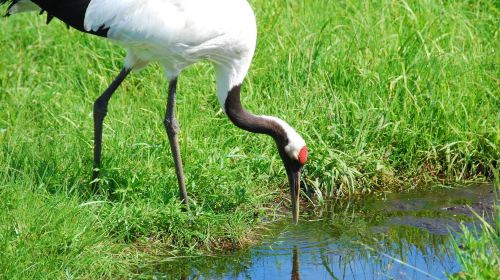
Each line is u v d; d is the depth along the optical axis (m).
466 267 8.48
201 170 10.83
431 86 12.51
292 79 12.70
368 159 11.70
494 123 12.24
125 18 10.11
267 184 11.45
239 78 10.70
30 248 8.99
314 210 11.23
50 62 13.62
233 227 10.27
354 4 14.16
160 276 9.52
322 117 12.10
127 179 10.41
